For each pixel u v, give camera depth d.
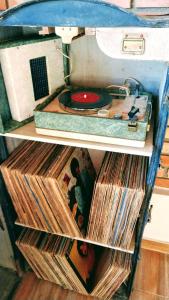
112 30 0.72
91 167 1.39
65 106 0.89
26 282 1.48
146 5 0.94
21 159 1.11
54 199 1.04
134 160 1.13
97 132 0.86
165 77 0.79
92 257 1.48
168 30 0.68
